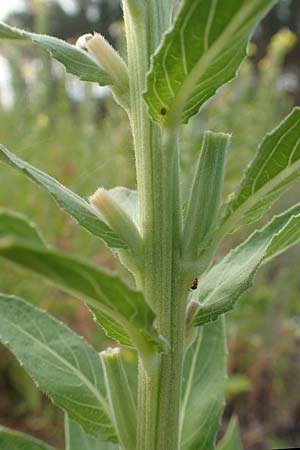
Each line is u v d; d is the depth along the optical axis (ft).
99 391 0.73
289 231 0.66
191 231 0.64
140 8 0.62
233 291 0.66
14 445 0.74
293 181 0.65
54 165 2.27
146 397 0.67
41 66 2.53
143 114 0.64
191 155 1.59
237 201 0.63
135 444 0.68
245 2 0.50
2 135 2.27
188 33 0.53
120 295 0.52
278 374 2.15
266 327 2.17
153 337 0.59
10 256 0.45
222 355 0.81
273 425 2.10
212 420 0.78
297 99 5.54
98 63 0.65
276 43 2.71
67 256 0.46
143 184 0.64
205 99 0.61
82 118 2.64
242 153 2.25
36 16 2.56
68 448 0.85
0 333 0.73
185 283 0.65
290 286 2.23
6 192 2.03
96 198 0.63
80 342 0.75
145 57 0.63
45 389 0.72
